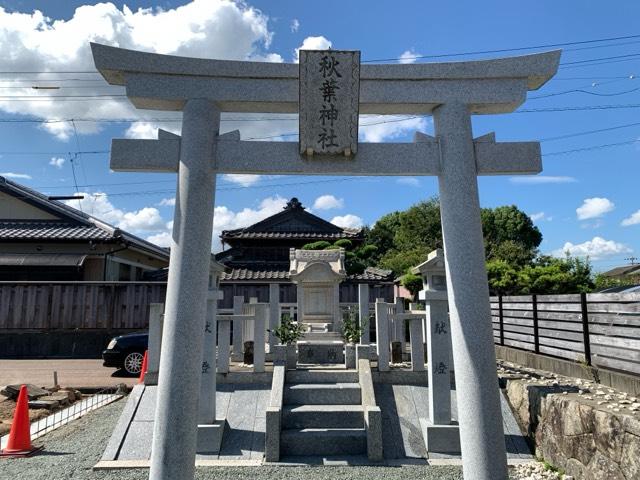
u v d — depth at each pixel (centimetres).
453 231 470
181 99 477
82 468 528
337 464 545
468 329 449
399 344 820
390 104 495
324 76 464
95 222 1802
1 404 806
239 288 1741
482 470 422
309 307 990
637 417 401
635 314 548
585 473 461
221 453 570
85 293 1524
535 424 572
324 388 658
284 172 482
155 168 471
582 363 673
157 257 2216
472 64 493
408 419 632
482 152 490
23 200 1816
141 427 609
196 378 432
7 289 1497
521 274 1717
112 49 467
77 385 1010
